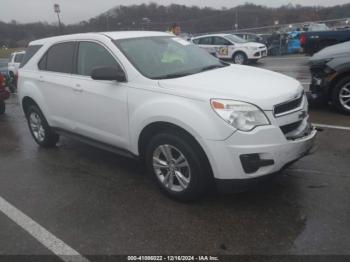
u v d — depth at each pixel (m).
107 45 4.60
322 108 7.60
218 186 3.62
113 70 4.18
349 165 4.64
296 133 3.73
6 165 5.51
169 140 3.80
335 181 4.23
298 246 3.13
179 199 3.94
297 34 21.69
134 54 4.45
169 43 5.00
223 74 4.28
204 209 3.80
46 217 3.87
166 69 4.39
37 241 3.45
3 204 4.21
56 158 5.66
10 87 14.53
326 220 3.47
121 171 4.97
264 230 3.38
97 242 3.37
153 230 3.50
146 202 4.05
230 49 18.69
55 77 5.32
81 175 4.92
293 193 4.00
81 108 4.88
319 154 5.05
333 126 6.30
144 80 4.10
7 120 8.81
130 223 3.64
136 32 5.05
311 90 7.46
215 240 3.29
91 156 5.65
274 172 3.54
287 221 3.49
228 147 3.43
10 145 6.57
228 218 3.61
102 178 4.78
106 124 4.57
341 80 6.89
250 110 3.44
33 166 5.38
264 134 3.43
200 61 4.89
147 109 3.92
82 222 3.72
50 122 5.68
